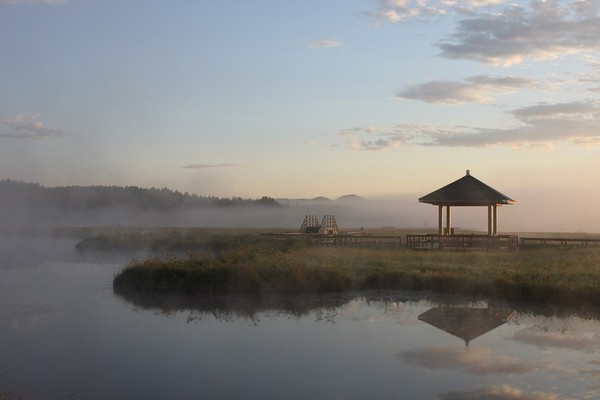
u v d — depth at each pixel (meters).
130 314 17.73
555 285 19.05
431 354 13.07
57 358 12.95
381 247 33.66
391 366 12.25
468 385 11.01
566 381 11.20
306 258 25.97
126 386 11.16
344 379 11.41
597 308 18.06
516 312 17.72
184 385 11.17
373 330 15.40
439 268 23.55
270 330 15.52
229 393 10.72
